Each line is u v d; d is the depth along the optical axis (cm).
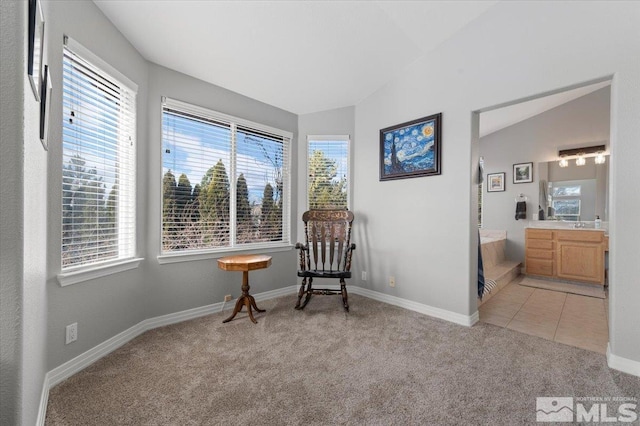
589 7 184
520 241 459
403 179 289
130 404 139
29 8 90
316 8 202
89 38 176
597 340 214
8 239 81
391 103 300
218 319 254
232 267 236
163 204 243
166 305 240
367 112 326
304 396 146
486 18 229
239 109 294
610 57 177
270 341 210
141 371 168
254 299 279
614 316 174
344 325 241
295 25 213
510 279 407
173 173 249
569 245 396
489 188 492
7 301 81
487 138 495
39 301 123
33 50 91
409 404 141
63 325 160
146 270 229
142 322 225
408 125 282
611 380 161
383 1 206
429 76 266
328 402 142
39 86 106
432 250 265
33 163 103
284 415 132
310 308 284
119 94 206
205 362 179
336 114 343
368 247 325
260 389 152
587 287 372
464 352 194
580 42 188
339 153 348
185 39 213
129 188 216
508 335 222
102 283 187
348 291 341
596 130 397
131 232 216
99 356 183
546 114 436
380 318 257
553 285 383
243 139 301
